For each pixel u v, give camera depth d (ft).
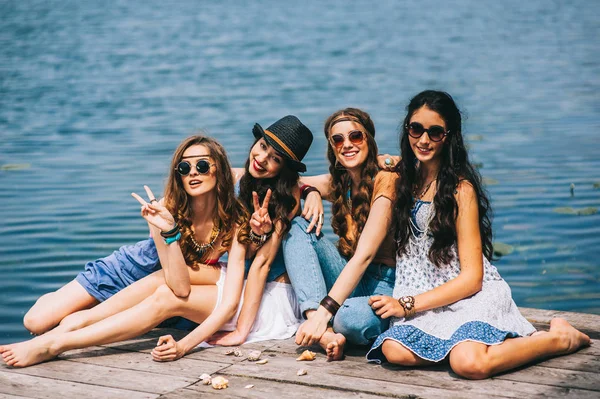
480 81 54.80
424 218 12.27
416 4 116.67
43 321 13.44
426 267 12.37
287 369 11.87
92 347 12.98
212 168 12.98
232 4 118.21
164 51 73.82
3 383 11.37
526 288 19.74
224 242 13.30
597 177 29.91
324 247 13.41
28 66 66.69
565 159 32.94
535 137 37.42
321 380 11.35
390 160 13.42
